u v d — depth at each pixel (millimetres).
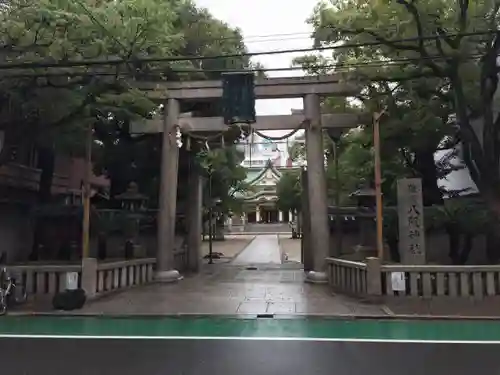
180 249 19969
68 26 11758
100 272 13508
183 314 11016
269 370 6766
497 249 14312
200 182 21547
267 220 71562
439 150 19328
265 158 74938
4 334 9164
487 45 12656
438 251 17375
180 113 18281
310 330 9547
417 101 15094
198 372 6668
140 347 8094
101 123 18219
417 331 9453
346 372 6656
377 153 13609
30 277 13094
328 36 13086
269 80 16875
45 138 16578
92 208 20188
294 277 18094
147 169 22000
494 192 13734
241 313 11102
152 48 13828
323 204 16609
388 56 14023
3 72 12617
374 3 12633
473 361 7195
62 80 13211
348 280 14188
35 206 19891
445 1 12859
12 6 11891
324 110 21406
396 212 17516
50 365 7012
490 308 11367
